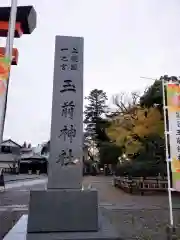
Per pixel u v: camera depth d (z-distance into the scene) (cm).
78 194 549
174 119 747
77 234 515
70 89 661
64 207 541
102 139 3375
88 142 4884
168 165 738
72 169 611
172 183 731
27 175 4362
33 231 525
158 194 1847
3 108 546
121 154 2873
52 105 647
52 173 605
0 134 539
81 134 636
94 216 543
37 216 532
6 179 3159
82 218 539
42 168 5012
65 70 674
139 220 962
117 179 2338
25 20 743
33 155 5278
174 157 732
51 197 543
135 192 1898
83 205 545
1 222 918
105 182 2933
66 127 637
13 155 4922
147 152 2262
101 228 560
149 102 2167
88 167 4784
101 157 3098
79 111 650
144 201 1502
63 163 613
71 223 535
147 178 2062
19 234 522
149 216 1045
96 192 554
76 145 628
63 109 647
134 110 2334
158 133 2117
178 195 1802
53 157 616
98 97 4878
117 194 1848
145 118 2158
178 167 728
